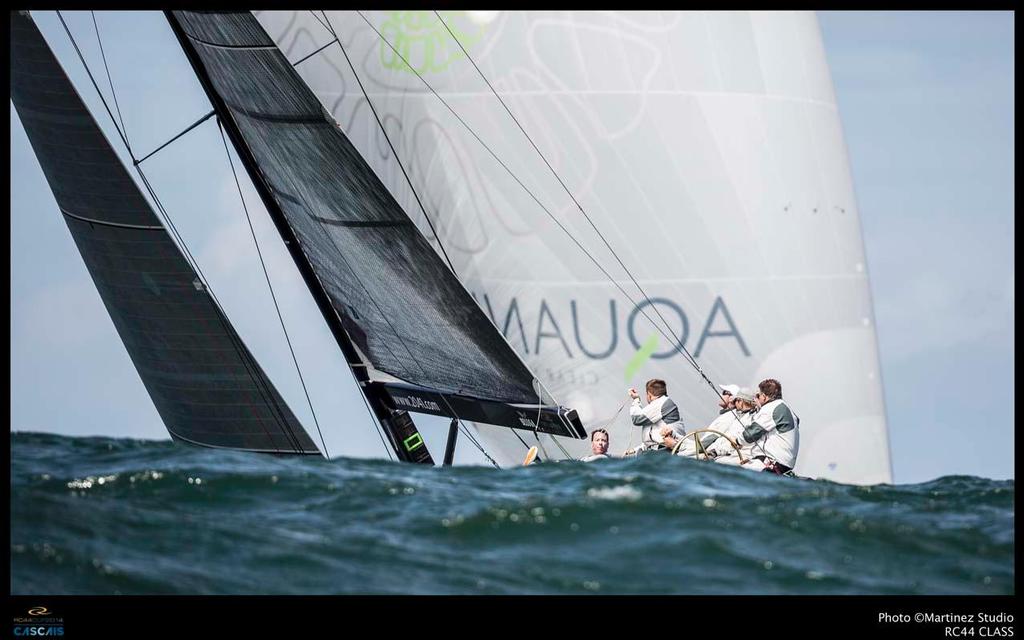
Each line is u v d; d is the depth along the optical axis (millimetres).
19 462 31297
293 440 47312
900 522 27922
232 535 25812
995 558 26297
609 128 58000
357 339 44812
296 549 25234
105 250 46688
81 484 29172
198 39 44156
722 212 58062
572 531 26828
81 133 45250
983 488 34219
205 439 48062
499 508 27797
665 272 57906
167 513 27078
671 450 42688
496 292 58906
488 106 58719
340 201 43188
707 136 58094
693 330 57906
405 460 44375
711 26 58656
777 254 58531
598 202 58000
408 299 43156
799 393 58938
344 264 44062
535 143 58406
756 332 58250
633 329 58000
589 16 58250
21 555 23641
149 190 45562
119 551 24344
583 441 58438
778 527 27359
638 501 28562
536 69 58375
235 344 46469
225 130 45344
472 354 42656
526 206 58406
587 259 58094
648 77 58094
